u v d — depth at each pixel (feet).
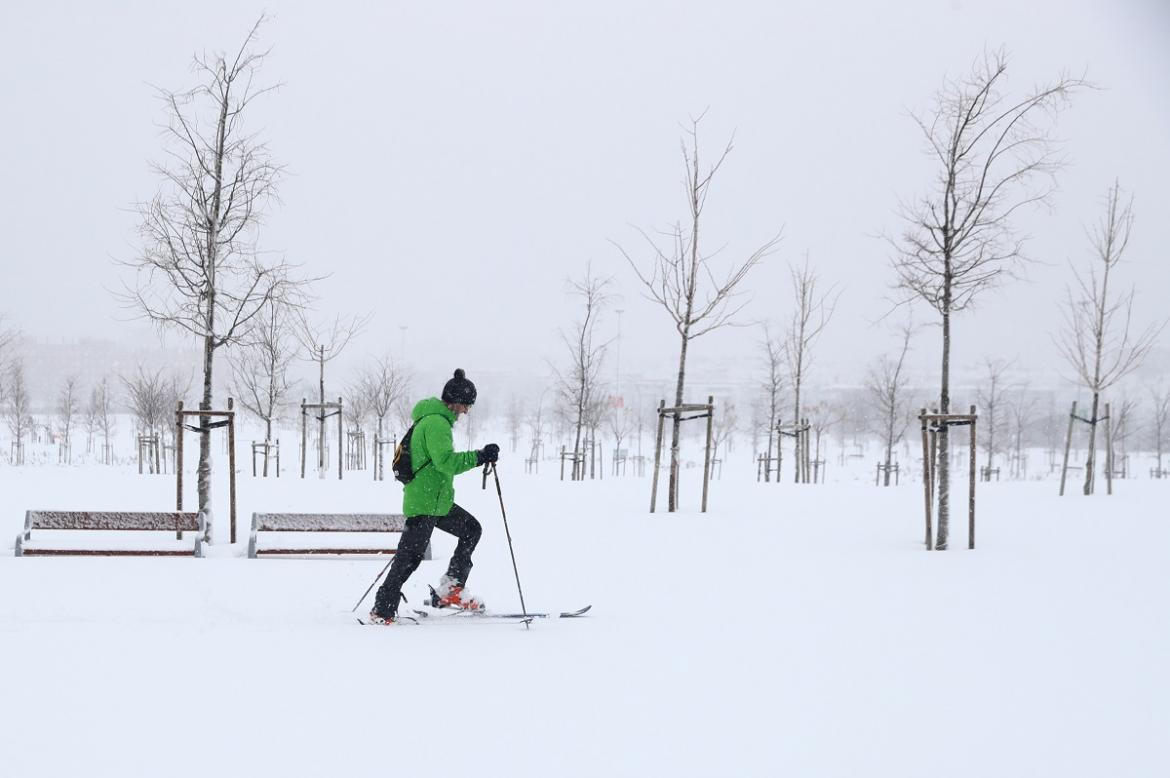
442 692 13.93
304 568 26.02
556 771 10.80
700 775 10.78
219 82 32.40
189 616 18.99
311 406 67.36
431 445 18.57
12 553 27.27
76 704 12.82
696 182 45.14
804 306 79.46
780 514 42.93
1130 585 24.49
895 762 11.33
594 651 16.81
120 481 58.03
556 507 44.86
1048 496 54.85
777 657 16.52
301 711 12.80
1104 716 13.20
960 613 20.72
